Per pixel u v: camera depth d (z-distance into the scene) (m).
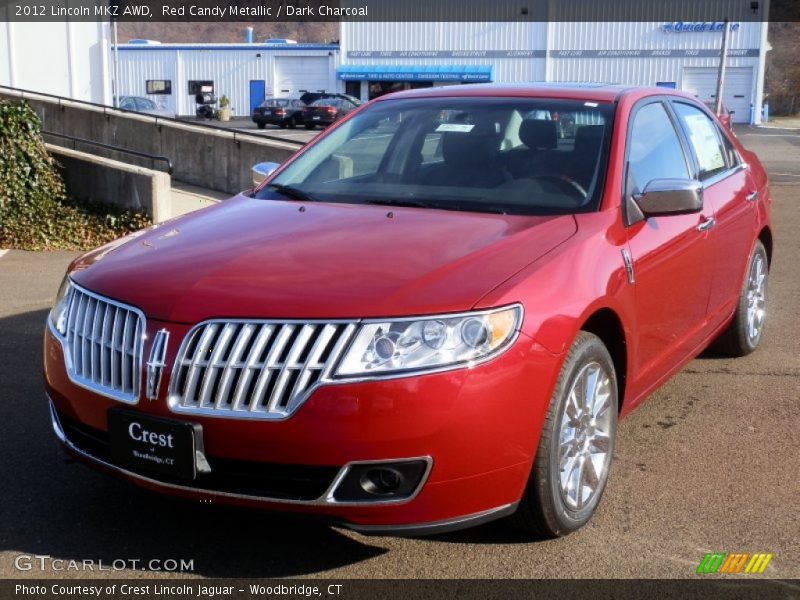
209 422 3.15
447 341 3.13
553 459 3.46
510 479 3.30
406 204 4.21
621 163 4.30
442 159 4.49
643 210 4.18
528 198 4.16
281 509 3.17
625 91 4.87
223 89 58.84
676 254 4.47
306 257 3.53
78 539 3.69
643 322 4.14
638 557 3.58
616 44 51.56
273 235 3.81
